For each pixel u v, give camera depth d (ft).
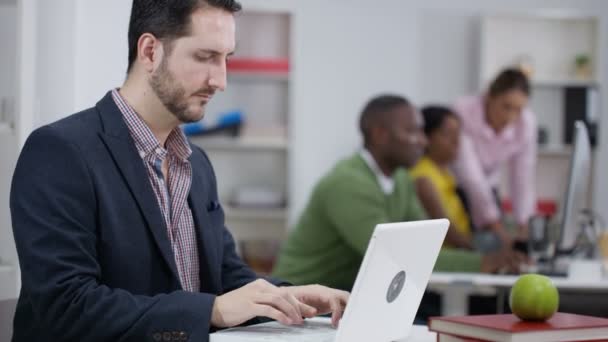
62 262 5.39
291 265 12.04
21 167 5.65
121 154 5.86
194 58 5.80
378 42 21.47
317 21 21.29
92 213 5.64
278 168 20.80
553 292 5.50
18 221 5.52
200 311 5.40
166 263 5.91
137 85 6.00
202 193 6.55
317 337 5.41
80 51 7.97
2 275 7.68
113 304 5.36
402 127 12.06
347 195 11.64
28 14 7.43
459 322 5.41
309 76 21.29
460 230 15.69
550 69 21.53
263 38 20.56
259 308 5.42
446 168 16.85
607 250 12.11
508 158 18.74
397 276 5.32
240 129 20.22
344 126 21.40
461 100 18.53
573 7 22.13
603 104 22.00
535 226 12.90
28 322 5.78
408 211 12.49
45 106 7.86
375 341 5.42
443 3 21.63
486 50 21.29
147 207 5.88
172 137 6.30
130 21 6.00
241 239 20.38
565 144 21.29
